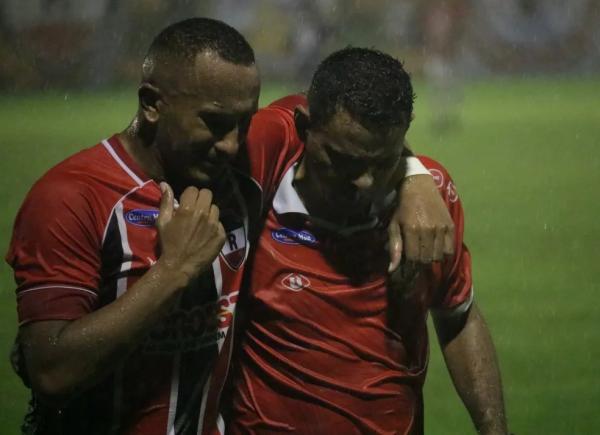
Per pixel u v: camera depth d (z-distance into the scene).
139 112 3.79
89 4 37.47
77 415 3.84
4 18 36.84
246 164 4.07
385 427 4.25
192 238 3.59
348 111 3.68
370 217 4.14
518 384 7.98
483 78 44.38
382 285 4.20
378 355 4.21
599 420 7.19
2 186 17.97
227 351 4.02
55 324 3.56
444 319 4.46
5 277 11.73
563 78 43.72
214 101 3.56
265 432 4.23
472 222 14.98
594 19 44.16
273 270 4.18
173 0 38.50
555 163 21.14
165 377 3.84
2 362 8.76
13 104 33.47
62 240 3.61
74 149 22.23
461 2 43.59
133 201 3.74
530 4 44.56
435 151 23.39
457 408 7.55
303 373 4.18
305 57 35.75
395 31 42.41
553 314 9.96
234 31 3.68
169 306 3.57
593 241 13.43
